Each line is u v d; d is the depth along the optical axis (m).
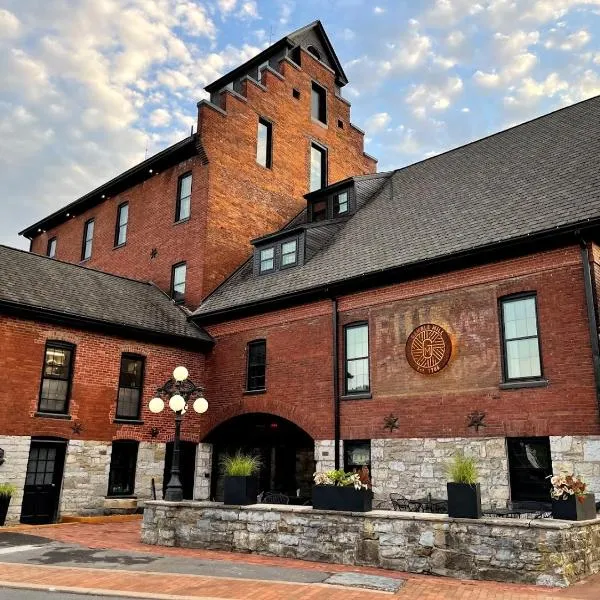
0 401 15.48
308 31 28.48
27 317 16.36
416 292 15.41
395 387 15.27
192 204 22.95
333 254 18.86
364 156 29.84
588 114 18.53
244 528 11.12
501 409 13.29
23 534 13.07
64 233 30.00
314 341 17.45
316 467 16.47
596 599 7.28
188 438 19.58
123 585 8.17
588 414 12.04
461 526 8.95
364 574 8.91
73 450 16.77
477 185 18.25
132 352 18.67
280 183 25.30
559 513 8.98
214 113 23.19
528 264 13.58
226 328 20.14
